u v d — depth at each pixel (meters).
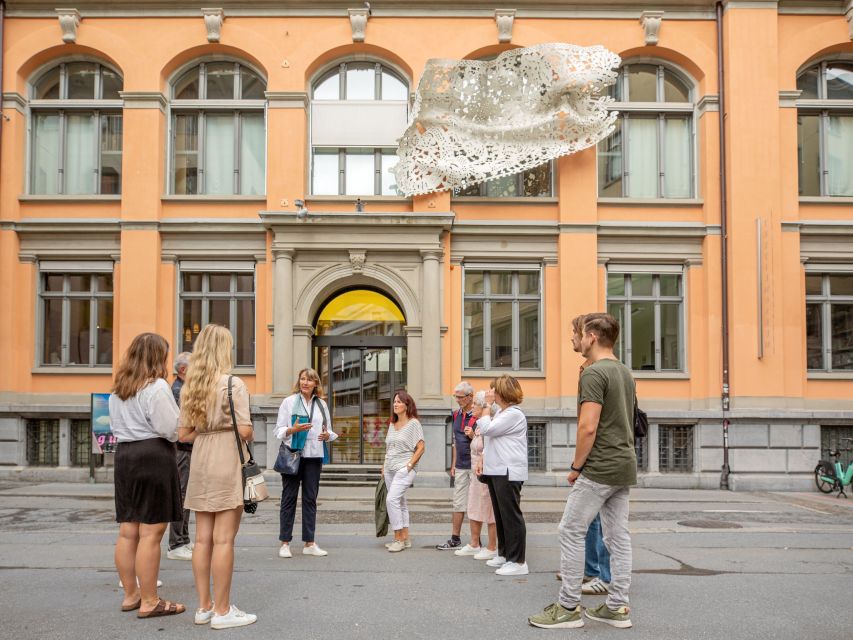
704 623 5.15
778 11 16.41
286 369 15.44
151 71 16.23
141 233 15.95
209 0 16.16
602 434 5.01
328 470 15.69
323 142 16.53
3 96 16.27
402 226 15.67
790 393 15.83
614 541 5.14
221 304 16.30
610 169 16.84
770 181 15.96
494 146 15.79
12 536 8.82
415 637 4.81
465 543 8.40
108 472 15.40
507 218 16.30
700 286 16.34
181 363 7.71
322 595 5.91
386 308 16.66
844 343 16.45
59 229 16.11
